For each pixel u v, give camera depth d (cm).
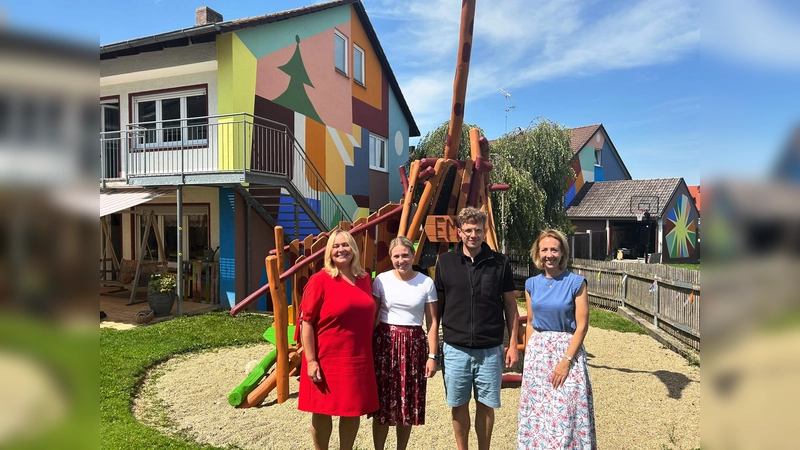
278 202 1107
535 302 320
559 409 296
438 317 348
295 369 481
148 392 530
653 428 426
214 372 606
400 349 332
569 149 1761
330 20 1355
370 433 418
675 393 521
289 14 1138
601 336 813
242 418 453
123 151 1150
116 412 454
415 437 412
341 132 1416
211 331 809
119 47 995
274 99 1134
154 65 1091
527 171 1596
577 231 2345
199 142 1066
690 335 693
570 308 310
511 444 396
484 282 334
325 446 328
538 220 1530
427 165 604
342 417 326
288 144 1180
